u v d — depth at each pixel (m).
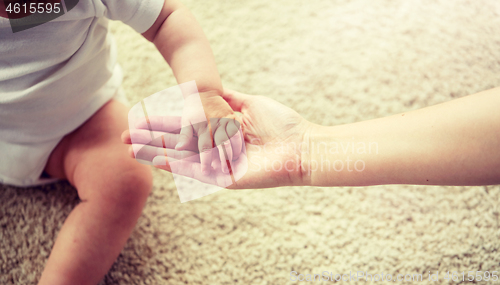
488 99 0.65
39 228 0.79
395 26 0.91
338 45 0.89
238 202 0.80
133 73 0.87
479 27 0.91
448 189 0.80
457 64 0.87
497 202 0.79
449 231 0.78
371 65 0.87
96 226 0.73
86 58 0.72
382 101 0.85
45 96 0.72
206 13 0.92
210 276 0.77
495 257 0.76
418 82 0.86
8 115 0.72
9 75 0.70
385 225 0.79
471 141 0.65
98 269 0.73
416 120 0.68
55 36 0.69
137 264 0.77
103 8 0.70
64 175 0.79
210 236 0.79
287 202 0.80
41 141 0.75
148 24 0.73
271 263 0.77
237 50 0.89
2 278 0.76
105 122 0.77
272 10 0.92
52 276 0.72
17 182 0.78
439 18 0.91
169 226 0.79
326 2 0.93
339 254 0.77
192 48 0.74
